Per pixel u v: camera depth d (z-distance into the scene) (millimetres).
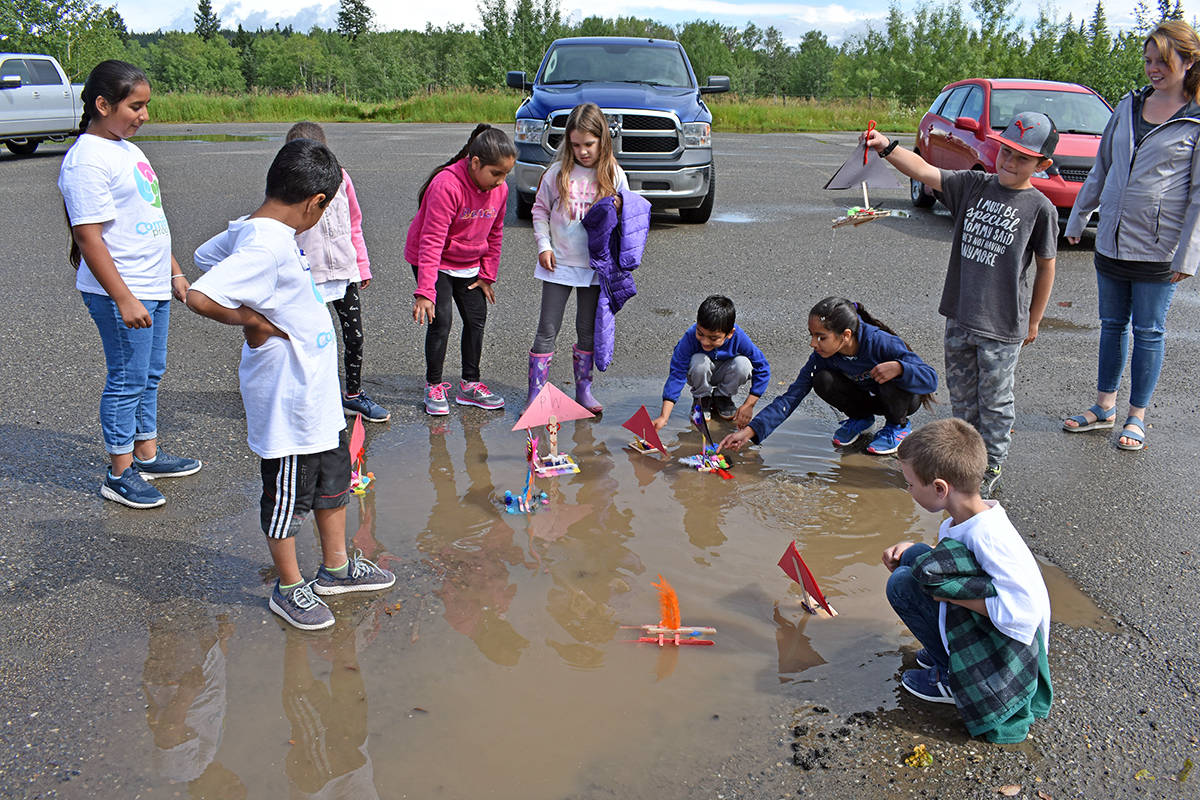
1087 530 3893
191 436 4648
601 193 4816
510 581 3418
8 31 28625
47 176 13227
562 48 11242
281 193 2906
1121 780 2486
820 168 15938
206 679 2812
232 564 3496
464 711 2686
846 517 4016
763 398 5441
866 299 7473
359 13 90688
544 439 4781
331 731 2588
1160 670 2969
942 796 2408
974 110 10945
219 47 90250
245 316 2861
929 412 5191
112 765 2438
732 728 2645
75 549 3539
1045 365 6078
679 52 11328
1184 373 5914
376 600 3271
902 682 2873
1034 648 2578
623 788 2395
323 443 3061
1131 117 4680
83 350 5852
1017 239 3980
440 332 4914
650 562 3590
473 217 4781
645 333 6523
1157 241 4539
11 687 2738
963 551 2564
